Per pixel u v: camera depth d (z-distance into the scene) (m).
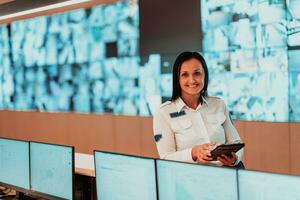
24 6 3.03
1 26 6.78
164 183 1.71
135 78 4.80
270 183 1.39
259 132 3.77
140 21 4.70
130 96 4.88
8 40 6.68
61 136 5.91
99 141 5.36
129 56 4.86
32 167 2.41
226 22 3.91
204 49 4.10
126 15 4.86
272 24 3.60
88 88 5.41
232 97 3.92
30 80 6.34
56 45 5.82
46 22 5.93
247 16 3.76
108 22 5.07
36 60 6.18
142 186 1.80
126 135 4.99
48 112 6.07
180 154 2.13
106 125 5.24
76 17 5.47
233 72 3.90
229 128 2.45
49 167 2.30
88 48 5.36
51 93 5.98
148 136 4.71
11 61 6.66
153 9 4.55
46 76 6.04
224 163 1.99
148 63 4.64
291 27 3.49
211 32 4.03
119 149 5.09
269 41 3.63
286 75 3.55
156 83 4.56
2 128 7.01
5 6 3.23
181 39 4.30
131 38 4.82
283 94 3.58
